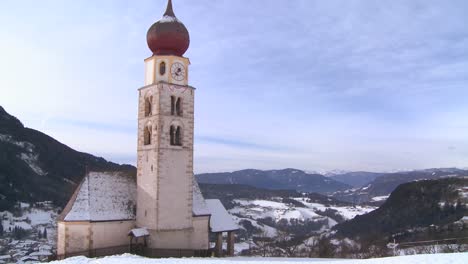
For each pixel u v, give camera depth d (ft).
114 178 213.05
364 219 619.26
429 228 445.78
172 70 207.72
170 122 204.33
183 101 209.26
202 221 217.56
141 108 211.41
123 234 203.21
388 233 482.28
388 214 583.17
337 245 378.32
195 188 225.15
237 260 177.88
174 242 200.64
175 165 204.23
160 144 200.85
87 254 192.44
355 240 442.09
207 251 207.92
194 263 159.02
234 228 233.96
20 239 498.28
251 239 483.92
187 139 208.95
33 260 374.84
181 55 213.87
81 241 193.77
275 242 400.88
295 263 160.97
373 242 403.75
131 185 216.13
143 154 207.51
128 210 207.41
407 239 403.95
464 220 442.91
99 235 196.34
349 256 280.51
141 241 200.44
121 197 209.56
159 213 197.88
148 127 207.82
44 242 478.59
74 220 193.36
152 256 195.72
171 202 201.57
